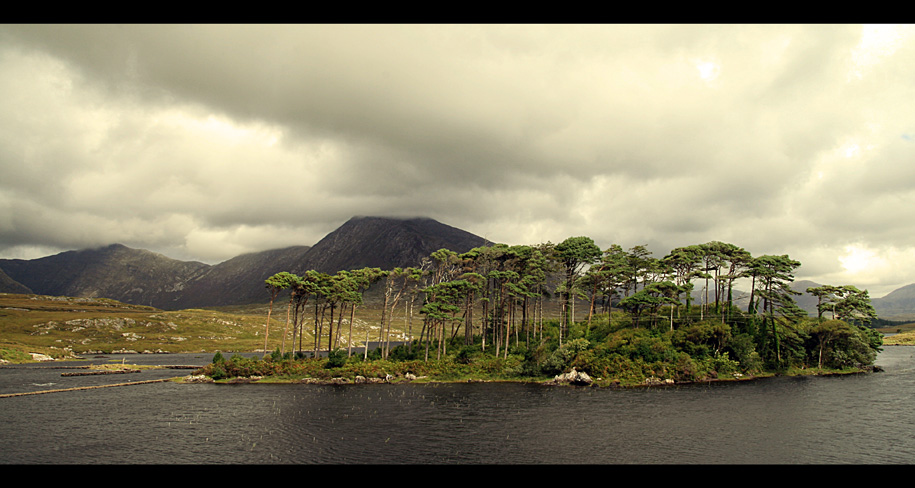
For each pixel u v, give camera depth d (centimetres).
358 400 9319
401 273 14988
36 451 6050
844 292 14588
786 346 13362
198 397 9762
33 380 12838
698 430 6900
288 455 5856
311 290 13662
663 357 11612
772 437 6569
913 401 9031
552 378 11738
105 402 9250
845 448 6109
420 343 15075
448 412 8144
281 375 12244
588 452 5947
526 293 13175
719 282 14675
